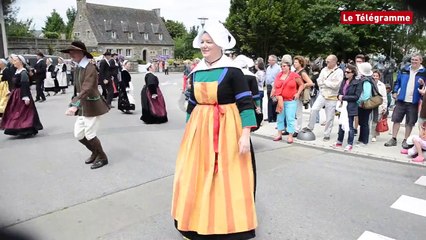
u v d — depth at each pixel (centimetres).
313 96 1077
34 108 756
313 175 525
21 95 727
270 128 864
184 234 310
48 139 729
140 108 1180
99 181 489
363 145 696
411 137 638
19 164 562
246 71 514
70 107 521
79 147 666
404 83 659
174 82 2500
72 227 360
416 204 427
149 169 541
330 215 395
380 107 735
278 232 355
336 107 723
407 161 596
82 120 537
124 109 1062
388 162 592
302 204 423
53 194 443
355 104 650
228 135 303
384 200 438
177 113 1120
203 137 306
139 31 6119
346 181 502
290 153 643
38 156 607
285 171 541
